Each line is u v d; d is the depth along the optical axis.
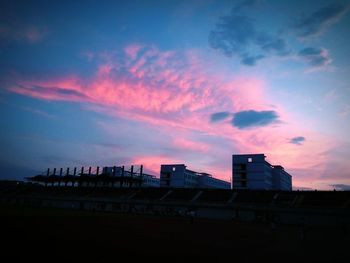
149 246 20.38
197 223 50.84
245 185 108.94
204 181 138.25
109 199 86.06
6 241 18.38
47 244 18.34
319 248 23.83
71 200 91.25
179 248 20.27
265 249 22.06
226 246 22.61
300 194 73.62
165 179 130.75
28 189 115.88
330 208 59.66
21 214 46.34
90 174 123.00
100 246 19.03
